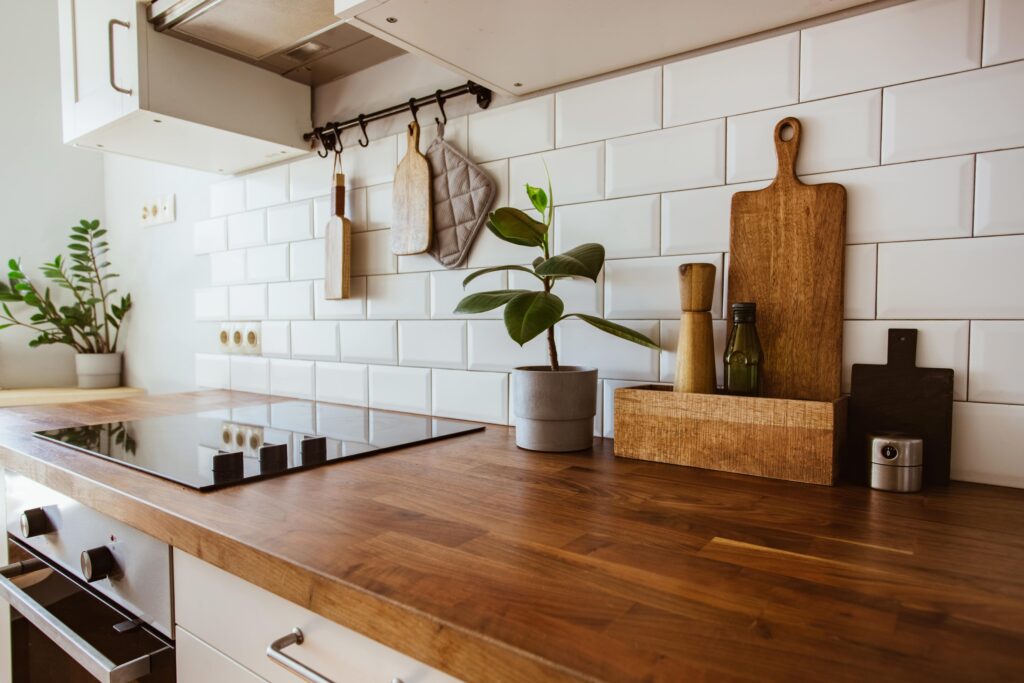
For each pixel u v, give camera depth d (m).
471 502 0.65
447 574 0.47
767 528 0.57
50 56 2.05
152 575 0.66
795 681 0.33
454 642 0.39
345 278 1.30
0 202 1.96
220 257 1.66
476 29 0.82
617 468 0.79
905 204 0.74
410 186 1.19
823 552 0.51
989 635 0.38
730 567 0.48
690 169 0.89
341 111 1.36
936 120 0.72
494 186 1.09
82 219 2.06
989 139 0.69
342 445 0.91
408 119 1.22
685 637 0.37
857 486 0.71
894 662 0.34
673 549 0.52
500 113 1.08
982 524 0.58
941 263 0.72
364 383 1.32
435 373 1.19
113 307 2.01
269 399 1.46
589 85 0.98
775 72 0.82
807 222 0.79
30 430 1.05
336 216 1.30
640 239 0.94
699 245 0.88
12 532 1.00
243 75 1.26
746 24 0.80
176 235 1.82
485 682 0.37
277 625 0.53
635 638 0.37
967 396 0.71
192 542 0.58
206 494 0.67
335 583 0.46
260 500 0.65
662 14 0.77
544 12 0.77
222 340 1.65
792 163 0.81
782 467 0.73
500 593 0.43
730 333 0.82
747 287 0.84
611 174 0.96
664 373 0.92
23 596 0.88
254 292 1.56
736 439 0.76
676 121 0.90
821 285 0.79
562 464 0.81
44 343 1.95
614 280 0.96
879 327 0.76
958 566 0.48
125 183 2.03
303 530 0.56
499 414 1.10
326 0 1.01
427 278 1.20
